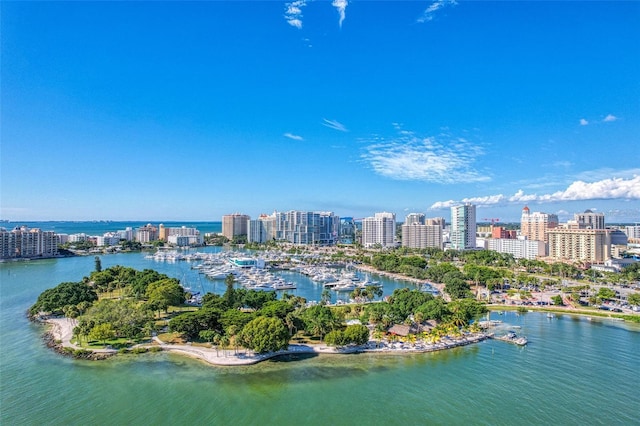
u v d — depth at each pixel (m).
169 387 138.38
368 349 175.25
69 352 167.75
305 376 148.50
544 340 195.00
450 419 121.19
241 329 172.62
